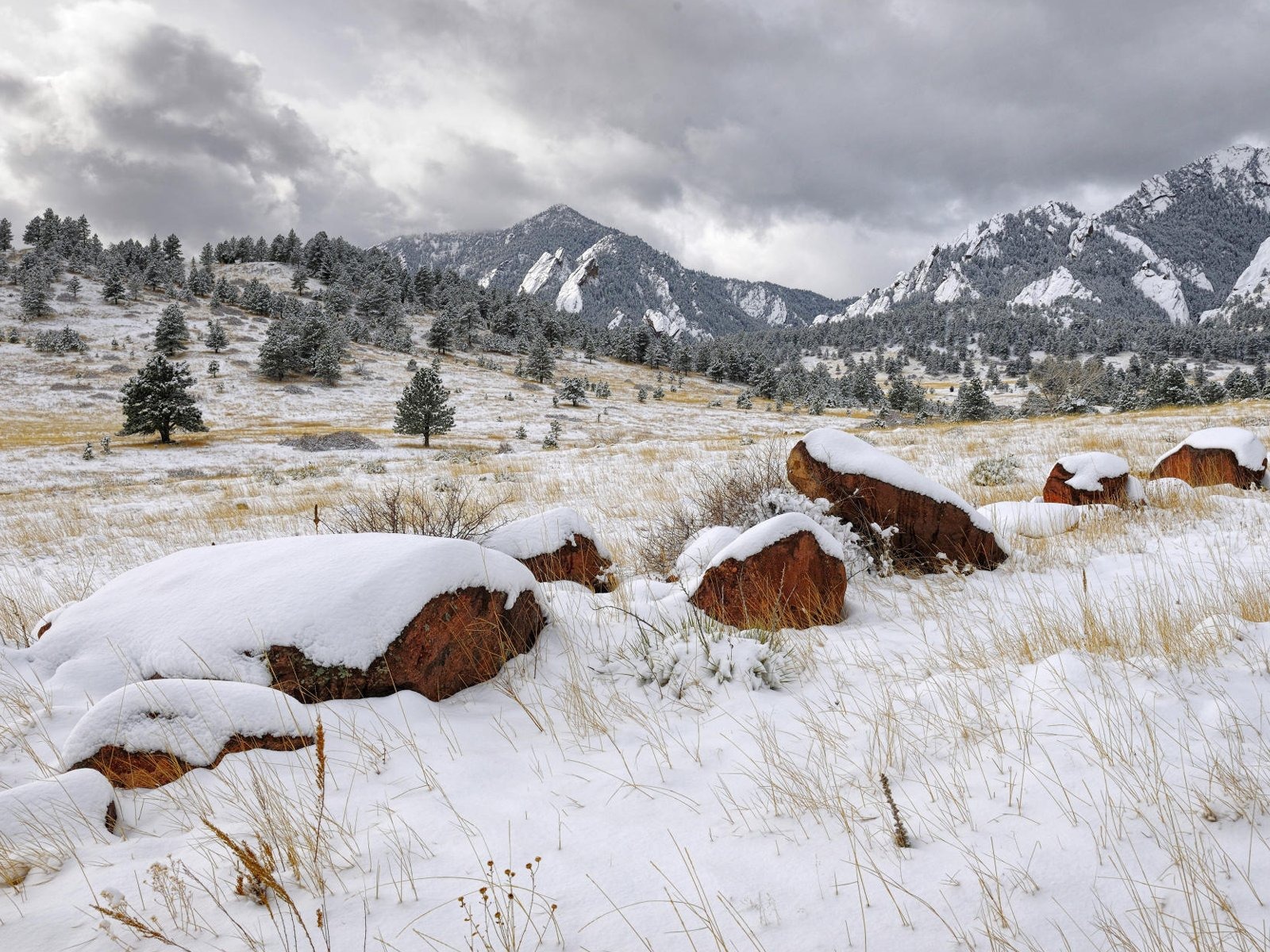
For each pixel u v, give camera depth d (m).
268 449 46.34
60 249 132.88
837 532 5.88
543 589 4.99
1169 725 2.55
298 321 100.19
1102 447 15.52
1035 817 2.12
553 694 3.54
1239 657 3.18
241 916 1.89
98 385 69.50
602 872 2.06
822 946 1.70
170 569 4.09
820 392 111.19
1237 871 1.78
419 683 3.45
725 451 21.48
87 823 2.39
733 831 2.25
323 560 3.79
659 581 5.64
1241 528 6.50
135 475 35.34
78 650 3.69
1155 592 4.42
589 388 102.00
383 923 1.84
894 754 2.64
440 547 3.84
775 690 3.47
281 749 2.89
